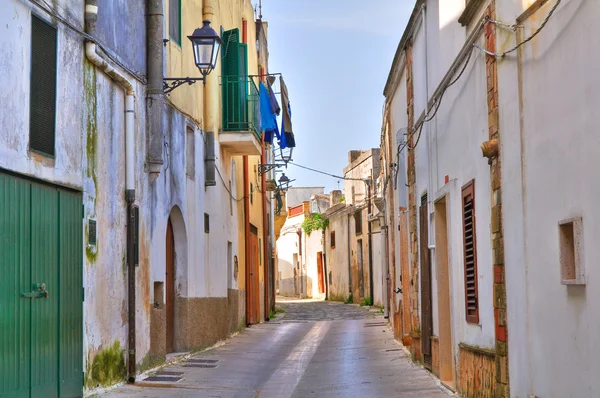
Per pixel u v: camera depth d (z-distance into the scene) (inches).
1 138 343.9
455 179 484.4
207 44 562.6
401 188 748.6
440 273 542.0
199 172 754.8
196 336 720.3
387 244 1041.5
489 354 400.2
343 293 2007.9
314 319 1285.7
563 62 289.7
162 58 575.8
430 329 581.0
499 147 374.9
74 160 429.7
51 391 394.9
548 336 312.7
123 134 518.0
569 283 283.9
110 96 493.7
